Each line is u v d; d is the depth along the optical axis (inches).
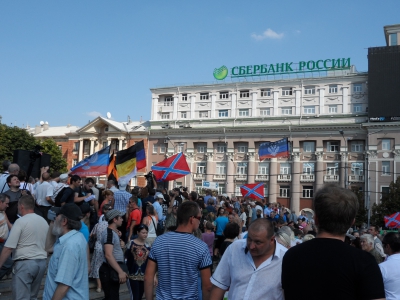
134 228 445.7
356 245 333.1
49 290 213.2
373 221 1892.2
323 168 2167.8
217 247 593.3
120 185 581.9
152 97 2618.1
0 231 324.2
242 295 166.4
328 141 2185.0
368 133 2073.1
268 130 2278.5
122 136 2578.7
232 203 982.4
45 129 3127.5
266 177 2273.6
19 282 259.8
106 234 313.1
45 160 645.9
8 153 2161.7
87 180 519.2
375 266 128.0
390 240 233.0
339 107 2209.6
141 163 769.6
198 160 2440.9
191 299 209.6
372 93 2052.2
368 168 2058.3
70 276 208.7
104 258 310.2
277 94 2343.8
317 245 135.1
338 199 136.5
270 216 935.7
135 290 320.8
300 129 2217.0
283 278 138.8
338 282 126.2
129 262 324.5
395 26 2215.8
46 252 274.5
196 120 2466.8
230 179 2337.6
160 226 551.8
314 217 143.9
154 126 2561.5
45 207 460.4
